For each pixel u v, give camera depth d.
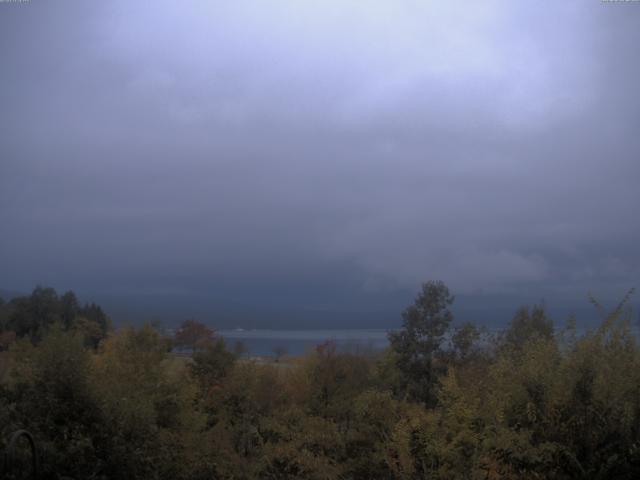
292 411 18.77
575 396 9.05
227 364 21.70
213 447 14.69
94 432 9.95
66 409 9.92
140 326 16.52
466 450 11.44
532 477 9.09
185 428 14.18
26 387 10.28
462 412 11.44
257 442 18.36
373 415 15.97
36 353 10.74
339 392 21.89
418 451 12.93
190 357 22.41
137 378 13.22
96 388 10.45
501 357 10.91
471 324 22.08
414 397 21.34
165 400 13.98
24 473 8.12
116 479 9.93
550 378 9.41
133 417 10.61
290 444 16.52
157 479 11.03
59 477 8.80
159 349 16.19
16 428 8.86
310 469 15.63
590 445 8.78
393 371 22.19
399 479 13.52
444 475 11.56
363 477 15.52
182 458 12.97
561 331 10.27
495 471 9.73
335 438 16.86
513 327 19.16
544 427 9.20
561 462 8.83
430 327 22.28
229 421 19.08
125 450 10.09
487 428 9.98
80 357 10.55
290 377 23.02
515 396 9.65
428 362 22.09
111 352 15.38
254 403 20.33
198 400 18.72
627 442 8.59
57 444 9.31
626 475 8.48
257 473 15.66
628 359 9.25
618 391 8.89
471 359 20.94
